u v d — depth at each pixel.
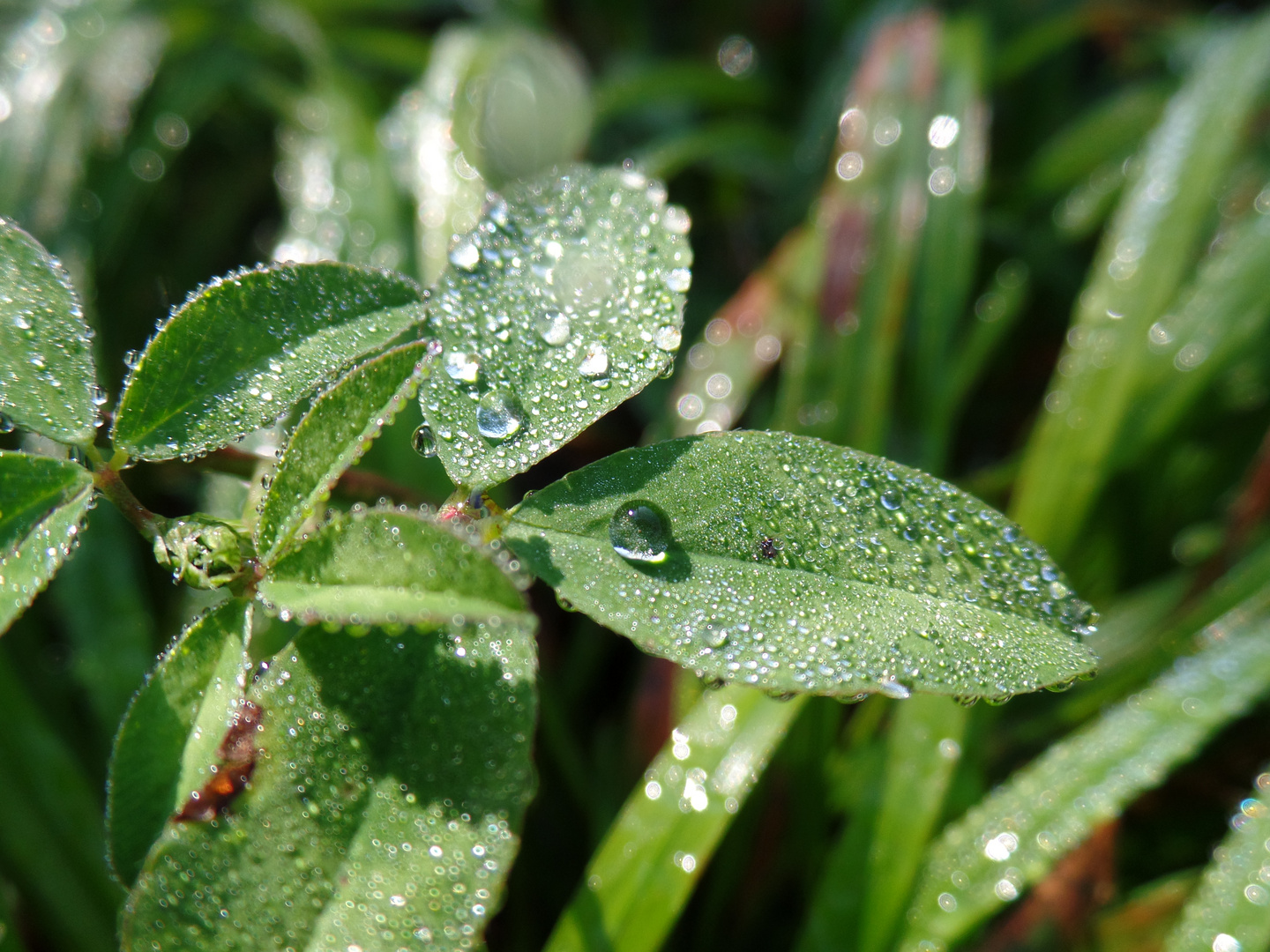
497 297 0.07
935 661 0.07
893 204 0.13
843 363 0.12
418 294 0.07
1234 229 0.13
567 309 0.07
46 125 0.13
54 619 0.11
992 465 0.14
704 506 0.07
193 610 0.11
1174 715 0.10
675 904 0.09
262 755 0.07
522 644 0.07
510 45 0.15
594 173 0.07
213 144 0.15
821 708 0.10
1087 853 0.10
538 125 0.14
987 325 0.14
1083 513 0.12
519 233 0.07
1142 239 0.13
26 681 0.11
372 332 0.07
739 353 0.13
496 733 0.07
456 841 0.07
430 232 0.13
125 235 0.14
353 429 0.07
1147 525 0.13
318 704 0.07
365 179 0.14
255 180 0.15
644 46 0.17
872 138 0.14
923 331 0.13
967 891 0.10
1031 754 0.11
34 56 0.13
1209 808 0.11
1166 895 0.10
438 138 0.14
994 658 0.07
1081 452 0.12
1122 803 0.10
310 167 0.14
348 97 0.14
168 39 0.14
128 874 0.07
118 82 0.14
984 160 0.13
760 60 0.17
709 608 0.07
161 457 0.07
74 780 0.10
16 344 0.07
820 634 0.07
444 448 0.07
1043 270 0.15
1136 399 0.13
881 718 0.11
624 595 0.07
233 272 0.07
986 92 0.14
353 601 0.06
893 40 0.14
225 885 0.07
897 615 0.07
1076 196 0.15
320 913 0.07
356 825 0.07
